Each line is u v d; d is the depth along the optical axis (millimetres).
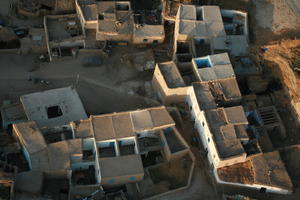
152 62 76812
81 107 67938
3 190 55156
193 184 62531
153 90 74062
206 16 77375
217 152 59844
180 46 76812
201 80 67625
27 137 60250
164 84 67875
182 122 68812
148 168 63188
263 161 61844
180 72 72938
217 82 67938
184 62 72688
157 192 60594
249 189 61688
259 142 64938
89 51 77500
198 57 74312
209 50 75875
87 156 62375
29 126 61344
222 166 61281
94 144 61531
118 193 59562
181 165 64250
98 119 63656
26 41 77812
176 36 75500
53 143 60375
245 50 75562
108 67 76438
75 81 74250
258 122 68062
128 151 64188
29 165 59906
